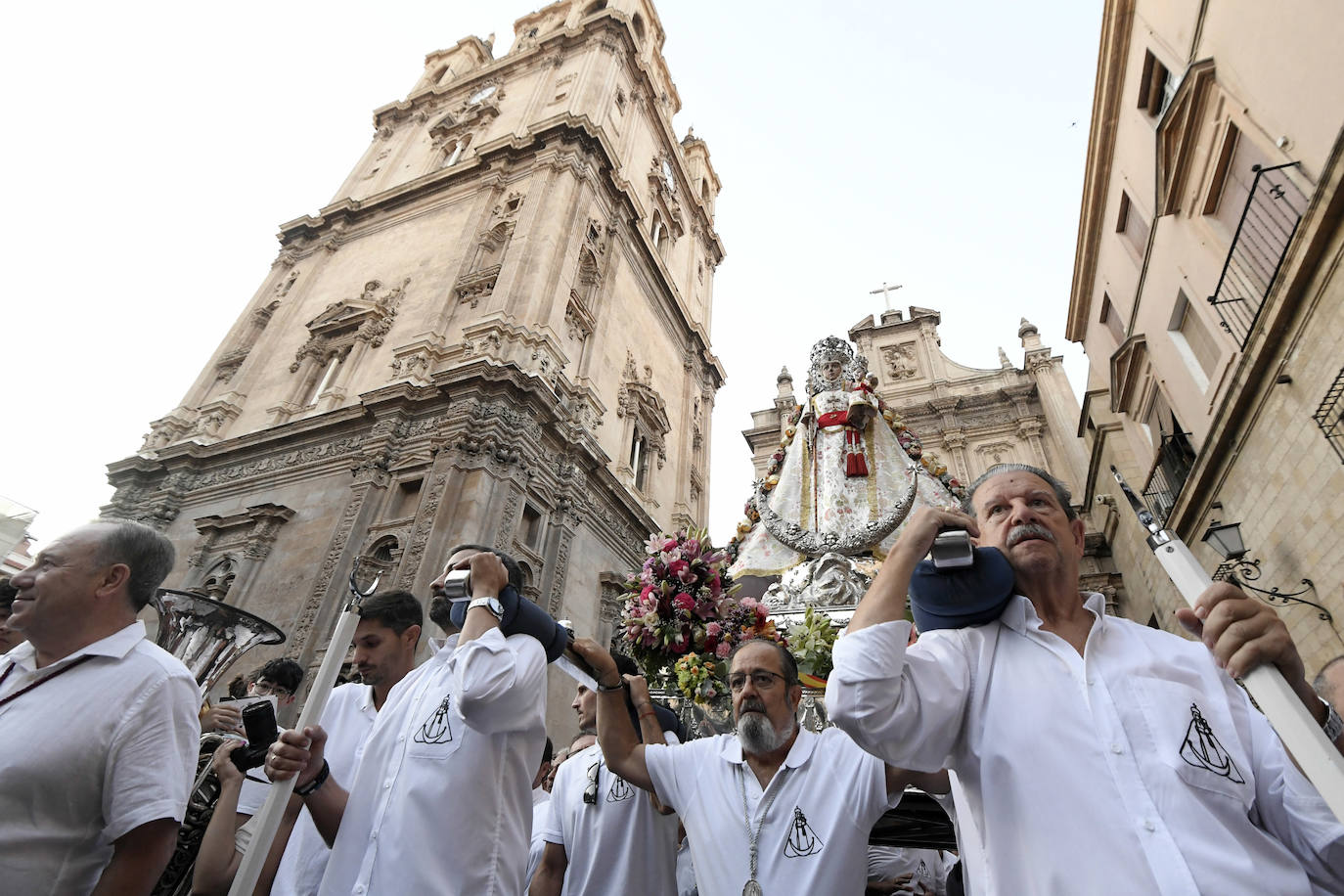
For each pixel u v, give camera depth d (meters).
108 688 2.32
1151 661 1.64
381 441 13.72
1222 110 9.35
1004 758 1.57
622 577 15.85
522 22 29.59
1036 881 1.41
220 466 16.28
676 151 27.69
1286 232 8.29
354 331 17.69
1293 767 1.48
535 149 19.64
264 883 2.97
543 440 14.60
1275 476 8.91
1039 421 22.56
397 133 26.30
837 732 2.92
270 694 4.67
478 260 17.61
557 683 12.72
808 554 5.61
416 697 2.92
